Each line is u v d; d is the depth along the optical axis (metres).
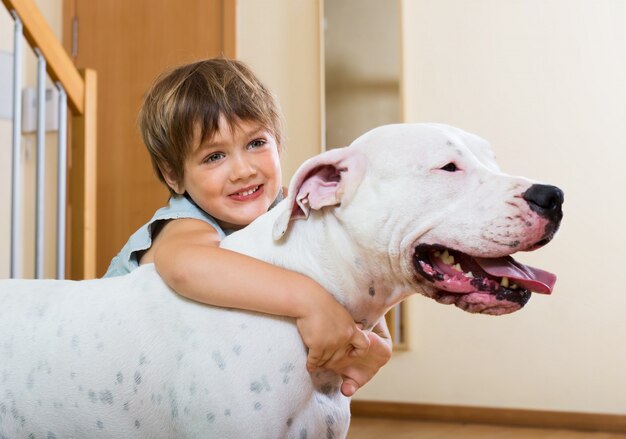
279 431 1.17
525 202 1.10
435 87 3.34
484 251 1.11
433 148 1.17
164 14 3.65
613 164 3.09
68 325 1.32
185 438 1.20
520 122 3.22
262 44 3.56
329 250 1.23
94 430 1.28
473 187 1.15
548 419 3.07
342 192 1.19
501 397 3.16
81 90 2.67
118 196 3.68
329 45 3.45
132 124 3.67
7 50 3.53
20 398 1.32
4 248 3.46
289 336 1.19
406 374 3.30
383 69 3.38
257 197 1.55
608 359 3.04
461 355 3.23
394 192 1.16
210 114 1.50
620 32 3.12
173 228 1.53
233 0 3.52
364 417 3.32
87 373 1.27
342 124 3.41
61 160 2.63
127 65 3.71
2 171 3.46
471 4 3.31
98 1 3.79
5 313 1.38
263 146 1.56
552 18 3.20
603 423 3.00
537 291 1.13
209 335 1.20
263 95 1.63
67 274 3.58
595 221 3.09
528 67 3.22
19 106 2.50
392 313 3.32
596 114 3.12
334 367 1.23
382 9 3.39
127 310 1.29
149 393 1.23
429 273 1.16
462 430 3.01
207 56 3.55
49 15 3.83
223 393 1.16
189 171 1.55
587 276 3.09
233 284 1.20
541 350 3.12
